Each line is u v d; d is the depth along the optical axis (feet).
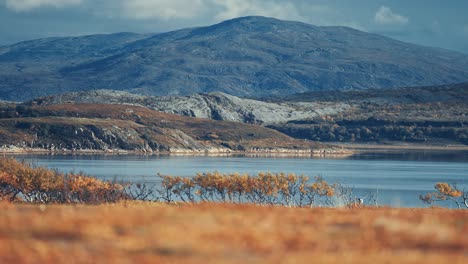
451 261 124.67
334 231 163.02
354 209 269.64
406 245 144.97
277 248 137.39
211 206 248.52
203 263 120.47
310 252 133.28
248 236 147.74
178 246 136.46
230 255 129.70
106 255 126.82
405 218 203.92
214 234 150.20
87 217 175.73
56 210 207.31
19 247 131.13
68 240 143.23
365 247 141.28
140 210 207.31
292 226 171.53
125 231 154.51
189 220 175.63
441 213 248.52
